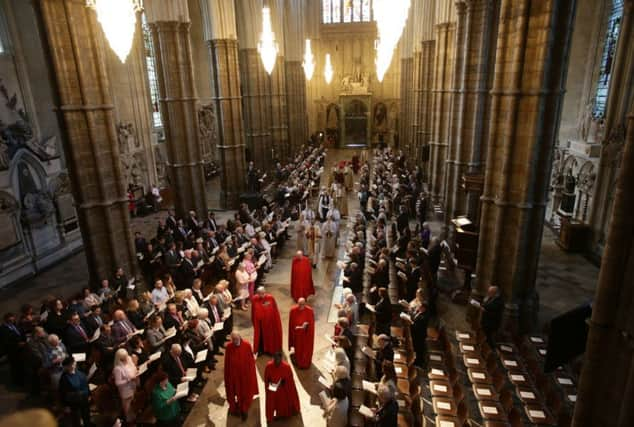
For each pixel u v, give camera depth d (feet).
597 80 63.82
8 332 33.83
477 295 40.86
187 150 65.92
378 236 52.39
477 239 43.80
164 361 29.84
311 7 158.61
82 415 28.60
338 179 96.48
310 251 57.77
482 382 30.63
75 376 27.89
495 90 36.40
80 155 41.47
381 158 122.42
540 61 32.78
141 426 29.25
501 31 35.09
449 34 72.02
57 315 36.11
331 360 30.32
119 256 45.42
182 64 62.90
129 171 84.12
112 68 79.66
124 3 22.68
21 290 53.52
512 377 31.50
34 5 37.22
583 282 50.19
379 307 36.04
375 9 33.47
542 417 27.32
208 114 118.93
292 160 122.62
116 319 34.37
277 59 116.57
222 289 39.99
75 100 40.40
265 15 53.67
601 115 62.59
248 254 47.42
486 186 38.70
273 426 30.07
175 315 35.81
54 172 62.49
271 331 37.81
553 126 34.60
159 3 59.41
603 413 16.76
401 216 61.00
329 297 48.96
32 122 60.23
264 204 80.64
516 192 36.52
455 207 59.88
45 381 31.24
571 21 32.45
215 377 35.76
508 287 38.50
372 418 25.27
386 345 29.99
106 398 31.17
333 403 25.95
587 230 58.44
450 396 29.19
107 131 43.01
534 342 36.63
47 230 61.31
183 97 63.87
